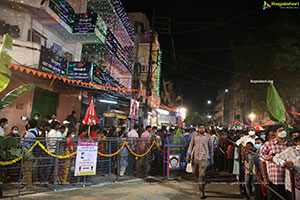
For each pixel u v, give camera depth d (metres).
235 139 9.08
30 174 5.74
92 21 12.70
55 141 6.11
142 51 22.95
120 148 7.48
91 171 6.57
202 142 6.30
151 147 8.63
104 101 15.45
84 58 15.88
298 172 3.29
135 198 5.48
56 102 12.23
